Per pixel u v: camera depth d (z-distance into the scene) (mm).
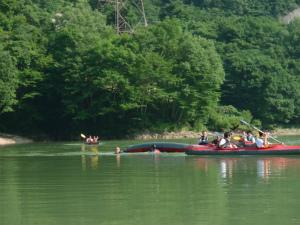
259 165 20141
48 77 61625
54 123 65062
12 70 53094
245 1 142625
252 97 79500
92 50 61969
